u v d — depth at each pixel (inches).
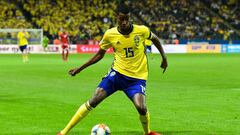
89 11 5462.6
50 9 5374.0
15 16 5216.5
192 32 5398.6
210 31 5433.1
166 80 2018.9
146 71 797.2
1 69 2625.5
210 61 3553.2
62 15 5354.3
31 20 5280.5
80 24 5265.8
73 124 791.7
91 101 786.8
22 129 930.7
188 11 5625.0
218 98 1413.6
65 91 1595.7
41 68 2716.5
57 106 1242.6
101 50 794.8
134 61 782.5
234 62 3422.7
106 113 1125.7
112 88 791.1
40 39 4867.1
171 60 3688.5
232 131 919.0
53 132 905.5
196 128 949.2
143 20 5423.2
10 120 1029.2
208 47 5280.5
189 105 1269.7
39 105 1258.0
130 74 784.3
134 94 775.7
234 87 1731.1
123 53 780.6
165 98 1419.8
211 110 1181.1
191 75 2285.9
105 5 5502.0
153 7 5570.9
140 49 782.5
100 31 5246.1
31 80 1984.5
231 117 1077.8
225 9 5762.8
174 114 1121.4
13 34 4820.4
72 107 1228.5
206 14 5649.6
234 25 5585.6
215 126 969.5
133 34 771.4
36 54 4707.2
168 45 5152.6
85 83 1878.7
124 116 1087.0
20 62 3314.5
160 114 1121.4
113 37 776.9
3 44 4808.1
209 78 2121.1
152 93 1546.5
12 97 1423.5
